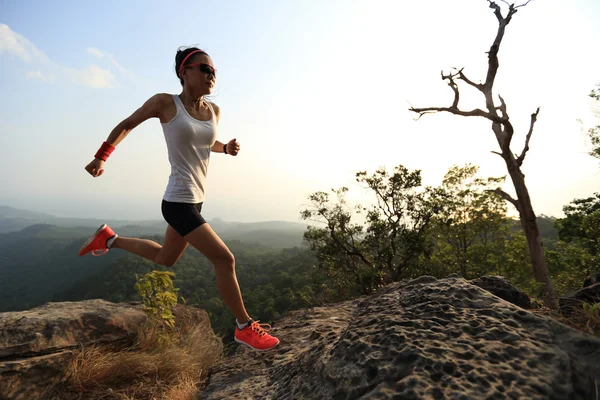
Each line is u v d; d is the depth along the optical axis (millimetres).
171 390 2180
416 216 17547
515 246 19594
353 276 18250
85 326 2594
